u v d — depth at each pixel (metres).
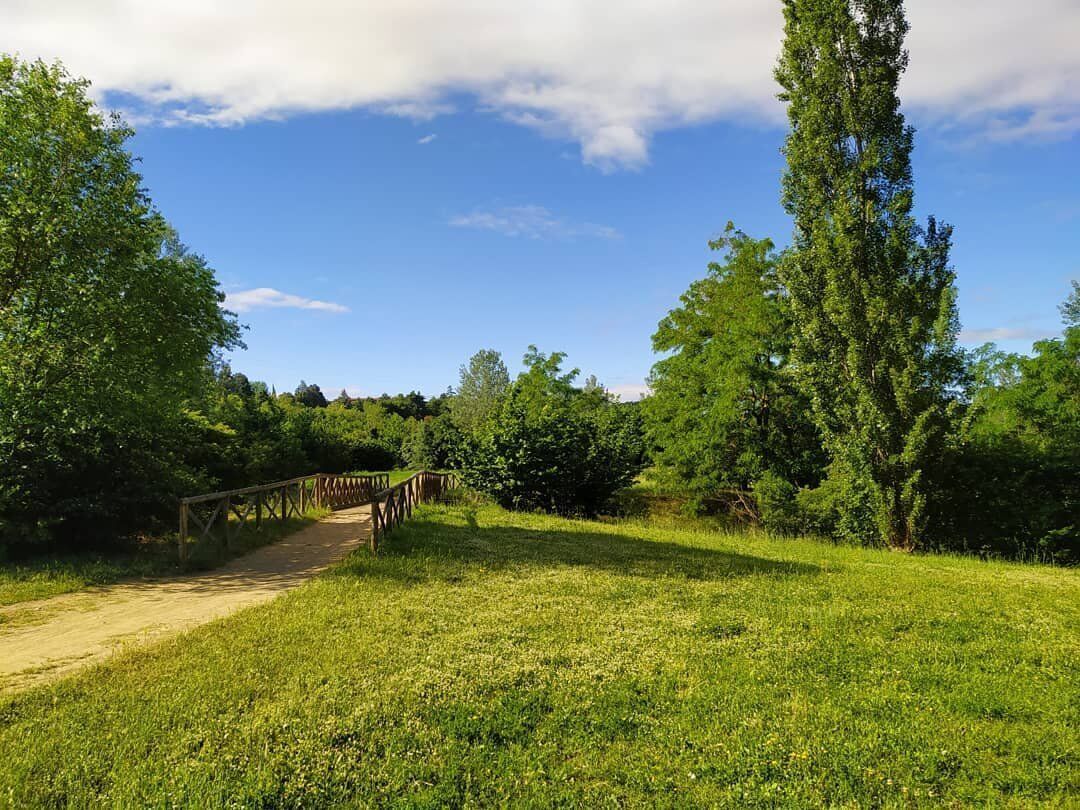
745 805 4.15
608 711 5.47
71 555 11.44
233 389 50.69
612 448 24.77
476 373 52.16
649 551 14.45
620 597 9.66
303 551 13.34
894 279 18.20
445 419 44.31
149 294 14.43
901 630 8.23
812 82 19.08
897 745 4.93
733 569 12.42
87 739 4.66
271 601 8.79
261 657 6.42
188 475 14.16
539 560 12.57
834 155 18.80
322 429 41.69
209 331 16.86
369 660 6.44
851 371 18.11
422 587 9.84
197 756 4.50
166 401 15.05
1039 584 11.91
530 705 5.56
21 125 12.75
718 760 4.70
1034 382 25.05
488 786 4.31
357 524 18.11
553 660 6.70
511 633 7.55
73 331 12.97
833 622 8.40
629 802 4.20
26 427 11.44
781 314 25.61
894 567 13.65
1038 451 18.47
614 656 6.88
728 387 24.89
